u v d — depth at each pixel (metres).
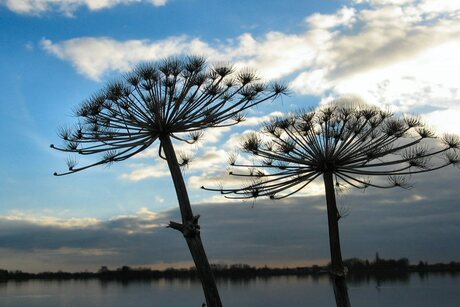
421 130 15.25
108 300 156.25
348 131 15.70
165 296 174.75
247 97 16.38
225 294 163.00
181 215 16.56
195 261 16.12
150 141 16.39
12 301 156.75
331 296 148.62
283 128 15.98
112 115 15.93
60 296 180.12
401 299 116.81
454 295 125.62
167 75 15.93
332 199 16.22
